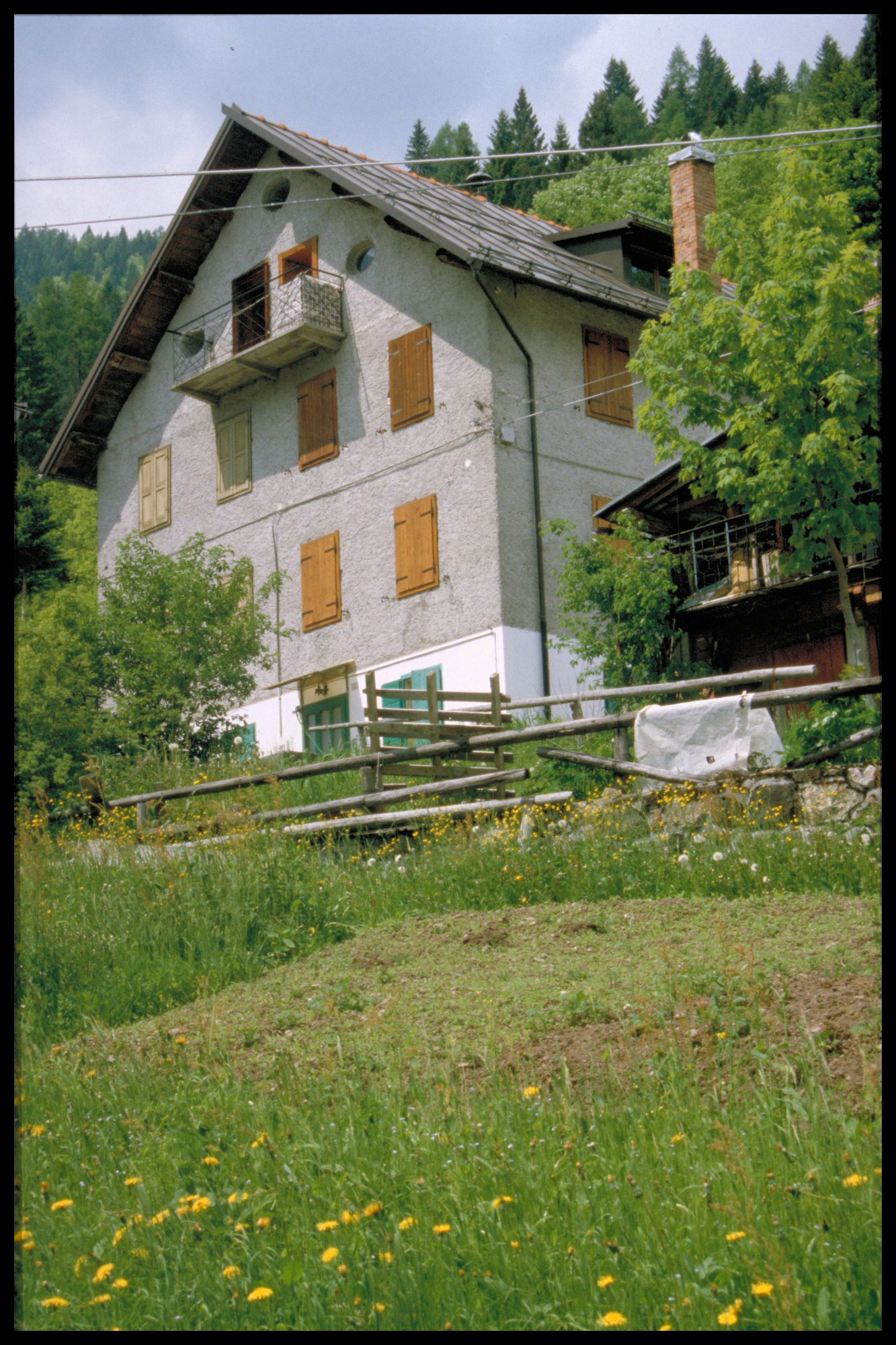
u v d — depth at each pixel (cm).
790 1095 460
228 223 2758
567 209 4884
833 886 855
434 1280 376
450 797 1356
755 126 6391
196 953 905
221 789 1466
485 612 2148
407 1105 545
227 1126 531
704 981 620
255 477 2653
